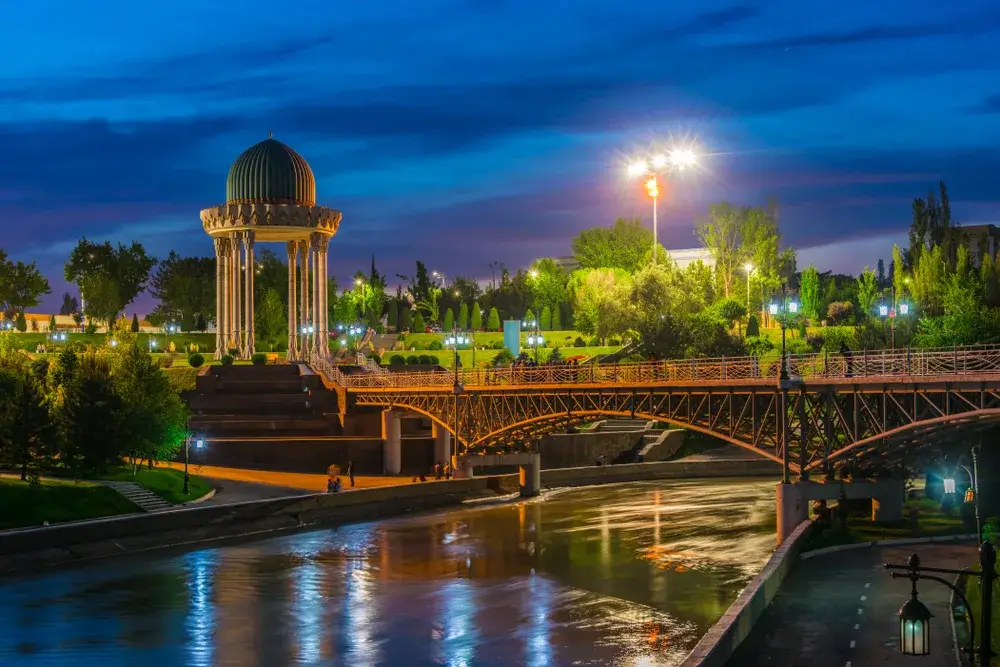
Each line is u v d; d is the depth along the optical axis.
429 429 120.44
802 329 136.50
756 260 164.50
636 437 123.62
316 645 51.84
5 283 160.00
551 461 116.75
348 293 188.38
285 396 118.00
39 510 73.81
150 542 74.38
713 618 55.81
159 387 92.94
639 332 132.88
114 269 172.12
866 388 63.50
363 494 90.06
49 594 61.12
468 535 80.56
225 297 137.12
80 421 85.94
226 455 106.25
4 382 85.62
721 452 124.62
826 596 56.69
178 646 51.56
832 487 69.88
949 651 46.22
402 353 150.38
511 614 57.19
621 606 58.53
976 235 166.50
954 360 63.28
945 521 75.19
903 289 135.62
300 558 72.00
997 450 79.38
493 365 129.75
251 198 136.75
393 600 60.31
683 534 79.44
